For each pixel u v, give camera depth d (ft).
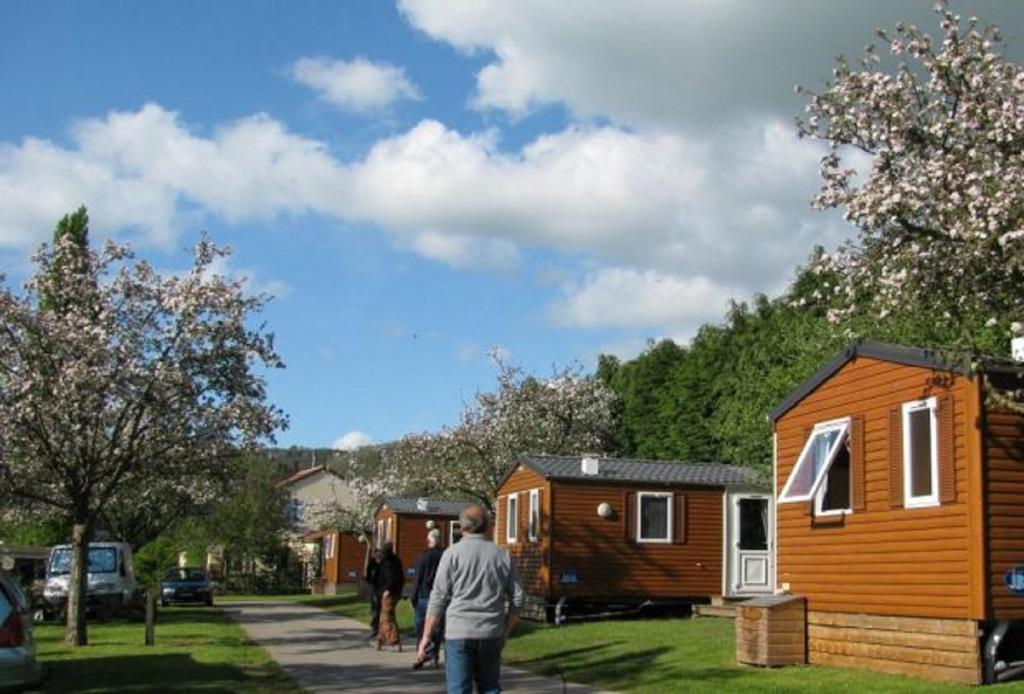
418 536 144.36
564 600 86.89
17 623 34.71
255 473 216.95
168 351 69.10
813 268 46.29
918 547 47.37
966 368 44.62
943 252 42.24
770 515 93.30
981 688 42.70
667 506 90.99
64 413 66.03
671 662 56.24
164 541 193.47
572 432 150.51
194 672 51.08
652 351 166.81
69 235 72.02
